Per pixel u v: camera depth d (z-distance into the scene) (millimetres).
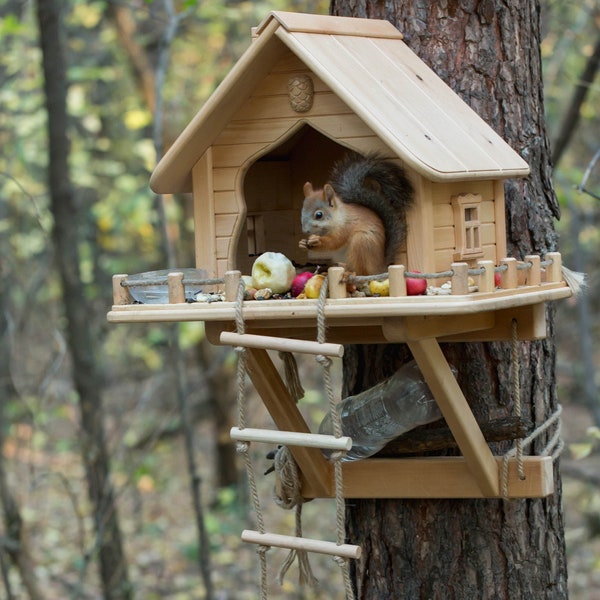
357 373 5602
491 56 5422
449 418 4855
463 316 4777
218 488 16594
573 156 17125
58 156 11375
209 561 10375
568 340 19703
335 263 5164
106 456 11445
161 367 19250
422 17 5414
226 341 4590
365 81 4711
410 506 5457
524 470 5121
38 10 11219
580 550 13398
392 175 4570
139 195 15492
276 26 4691
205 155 5008
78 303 11523
